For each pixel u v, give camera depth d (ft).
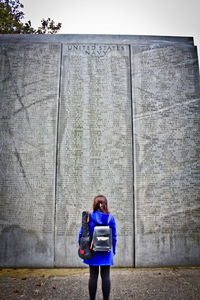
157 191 17.49
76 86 18.92
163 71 19.27
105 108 18.62
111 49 19.65
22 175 17.53
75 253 16.56
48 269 16.07
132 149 18.11
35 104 18.57
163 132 18.37
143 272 15.30
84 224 9.69
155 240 16.87
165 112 18.66
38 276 14.58
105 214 9.86
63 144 17.99
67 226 16.88
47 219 16.94
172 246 16.85
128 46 19.77
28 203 17.15
